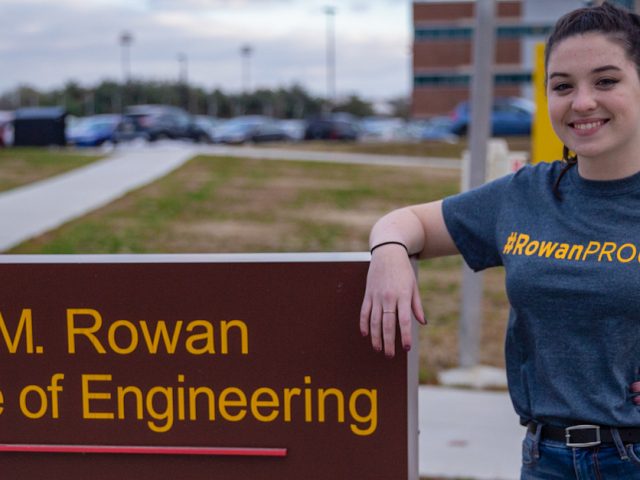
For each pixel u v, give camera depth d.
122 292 2.55
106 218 13.58
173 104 90.88
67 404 2.60
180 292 2.54
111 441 2.60
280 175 20.50
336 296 2.50
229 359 2.54
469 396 6.43
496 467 5.09
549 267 2.23
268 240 12.53
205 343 2.54
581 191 2.27
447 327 8.15
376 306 2.30
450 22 67.50
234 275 2.52
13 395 2.61
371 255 2.39
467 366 6.96
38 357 2.59
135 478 2.61
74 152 25.05
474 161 6.54
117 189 16.88
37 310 2.58
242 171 20.92
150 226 13.15
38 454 2.62
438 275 10.63
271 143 36.94
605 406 2.19
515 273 2.28
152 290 2.54
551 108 2.26
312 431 2.54
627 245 2.18
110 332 2.57
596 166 2.23
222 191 17.28
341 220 14.54
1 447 2.62
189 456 2.59
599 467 2.21
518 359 2.40
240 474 2.57
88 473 2.62
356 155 27.14
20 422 2.62
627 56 2.16
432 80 68.19
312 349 2.52
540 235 2.29
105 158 22.88
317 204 16.22
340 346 2.51
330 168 22.50
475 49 6.48
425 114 68.31
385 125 54.94
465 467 5.10
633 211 2.21
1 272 2.58
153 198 15.88
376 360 2.50
